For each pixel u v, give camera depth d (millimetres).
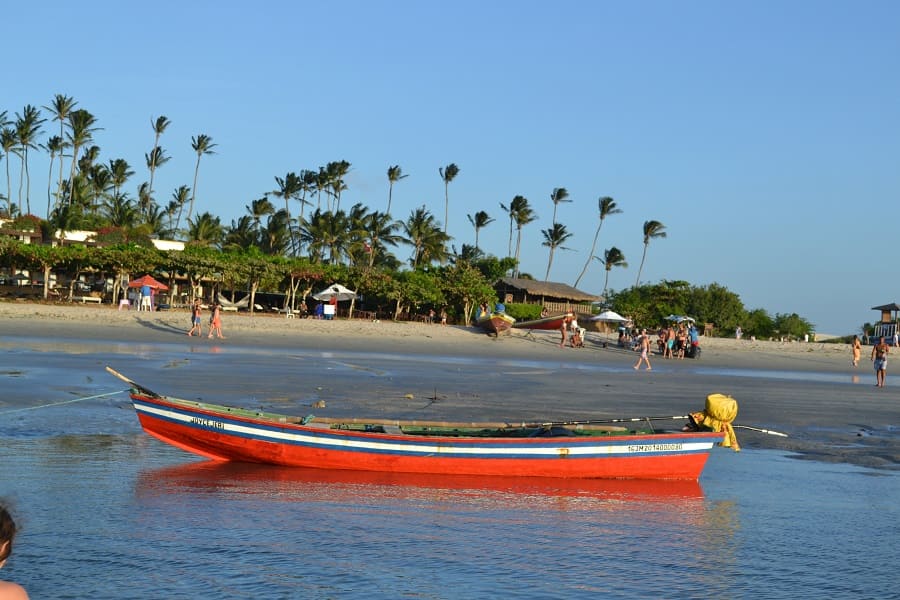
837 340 105438
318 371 30188
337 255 101688
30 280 72312
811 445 17969
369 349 45844
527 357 48094
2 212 94812
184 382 23953
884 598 8391
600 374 37156
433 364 37844
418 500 11719
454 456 13242
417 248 108250
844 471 15062
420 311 79000
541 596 8070
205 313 59312
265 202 107688
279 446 13312
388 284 74062
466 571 8711
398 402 22031
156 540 9305
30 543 8992
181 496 11305
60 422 16281
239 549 9117
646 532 10547
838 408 26234
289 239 103000
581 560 9266
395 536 9852
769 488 13414
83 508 10438
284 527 10039
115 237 79875
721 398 14195
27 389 20453
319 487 12250
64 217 79000
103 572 8242
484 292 76688
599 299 95000
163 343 40844
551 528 10562
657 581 8656
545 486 13031
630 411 23031
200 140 112250
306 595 7824
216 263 66562
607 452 13469
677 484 13539
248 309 74500
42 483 11570
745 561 9461
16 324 44375
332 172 112688
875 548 10125
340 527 10141
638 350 55281
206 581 8102
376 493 12023
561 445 13367
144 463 13242
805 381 39562
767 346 65188
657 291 100125
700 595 8281
